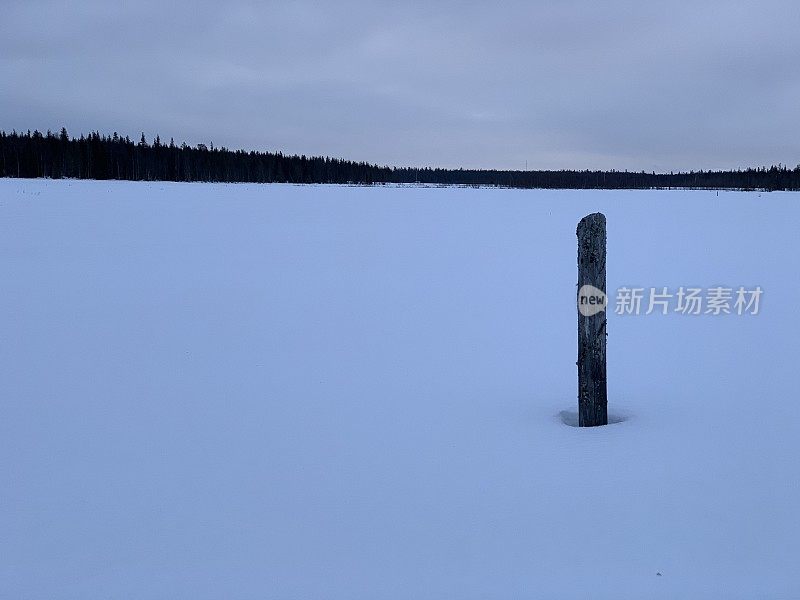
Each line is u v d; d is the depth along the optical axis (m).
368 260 10.84
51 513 2.83
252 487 3.06
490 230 15.40
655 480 3.00
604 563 2.36
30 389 4.59
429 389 4.60
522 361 5.34
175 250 11.36
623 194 34.94
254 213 18.72
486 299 7.96
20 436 3.73
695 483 2.96
